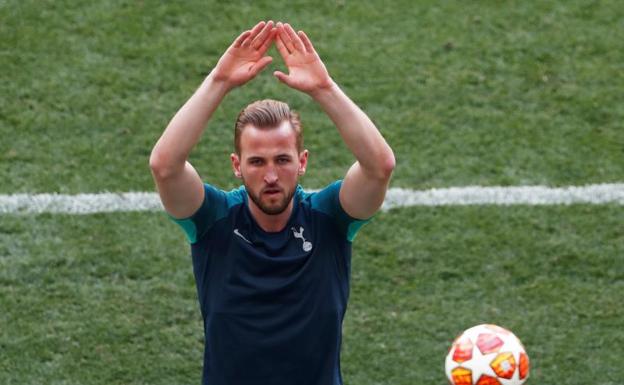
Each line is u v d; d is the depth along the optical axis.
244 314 13.72
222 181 24.47
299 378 13.95
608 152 25.72
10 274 21.83
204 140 25.61
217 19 29.36
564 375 19.86
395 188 24.41
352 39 28.98
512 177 24.88
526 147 25.83
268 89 27.28
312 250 13.73
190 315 21.06
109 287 21.64
